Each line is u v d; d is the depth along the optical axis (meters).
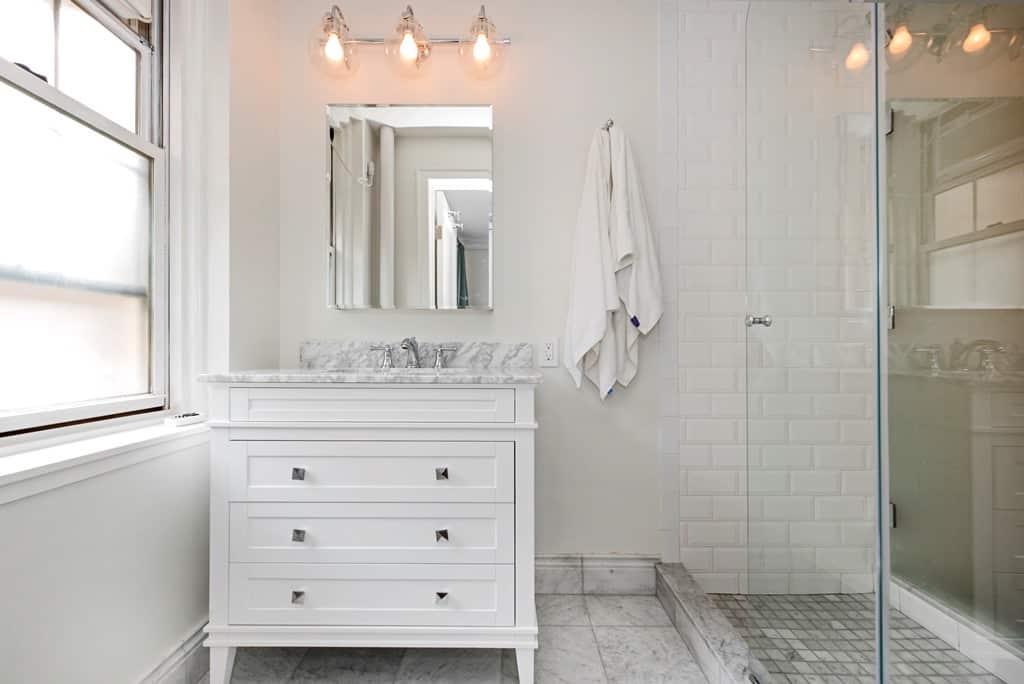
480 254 2.03
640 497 2.04
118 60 1.49
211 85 1.72
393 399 1.46
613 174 1.95
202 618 1.57
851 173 1.19
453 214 2.02
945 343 1.22
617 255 1.91
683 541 2.03
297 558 1.45
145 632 1.33
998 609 1.17
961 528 1.18
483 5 1.95
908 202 1.29
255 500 1.45
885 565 1.07
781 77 1.47
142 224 1.55
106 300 1.42
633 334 1.98
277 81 2.02
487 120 2.02
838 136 1.23
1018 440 1.25
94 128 1.37
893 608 1.08
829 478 1.21
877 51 1.11
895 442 1.12
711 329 2.03
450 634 1.44
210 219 1.71
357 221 2.02
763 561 1.46
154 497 1.37
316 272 2.03
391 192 2.02
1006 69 1.38
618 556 2.03
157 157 1.61
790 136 1.42
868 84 1.14
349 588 1.45
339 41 1.88
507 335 2.04
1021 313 1.31
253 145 1.85
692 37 2.04
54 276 1.25
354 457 1.46
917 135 1.31
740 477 2.03
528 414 1.47
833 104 1.25
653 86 2.04
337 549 1.45
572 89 2.03
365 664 1.56
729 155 2.03
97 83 1.41
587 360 1.98
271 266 1.97
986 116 1.36
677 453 2.03
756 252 1.61
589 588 2.01
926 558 1.12
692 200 2.03
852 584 1.13
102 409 1.38
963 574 1.16
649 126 2.04
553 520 2.03
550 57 2.04
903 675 1.08
